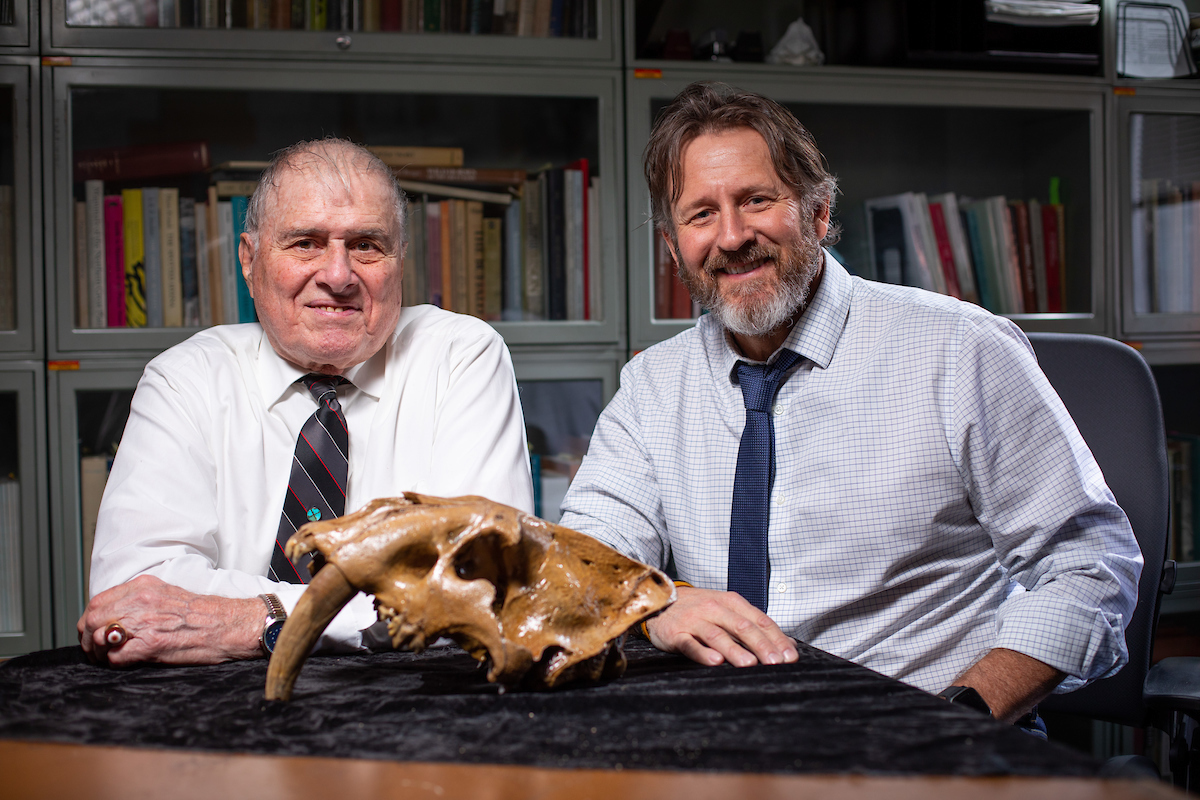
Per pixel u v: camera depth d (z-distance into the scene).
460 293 1.99
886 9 2.04
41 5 1.75
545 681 0.69
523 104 1.99
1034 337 1.37
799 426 1.20
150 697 0.70
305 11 1.85
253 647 0.87
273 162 1.22
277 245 1.18
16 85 1.75
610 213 1.96
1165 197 2.14
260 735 0.60
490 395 1.28
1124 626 1.05
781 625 1.17
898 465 1.13
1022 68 2.07
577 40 1.94
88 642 0.83
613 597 0.72
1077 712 1.29
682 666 0.79
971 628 1.14
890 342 1.17
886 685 0.70
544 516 2.00
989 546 1.17
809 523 1.17
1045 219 2.16
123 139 1.85
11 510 1.78
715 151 1.16
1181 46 2.14
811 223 1.20
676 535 1.26
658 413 1.31
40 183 1.76
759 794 0.47
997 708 0.97
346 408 1.29
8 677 0.78
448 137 2.03
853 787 0.48
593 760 0.53
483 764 0.53
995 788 0.48
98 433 1.84
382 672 0.78
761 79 1.99
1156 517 1.26
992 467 1.11
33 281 1.77
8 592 1.78
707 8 2.19
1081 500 1.08
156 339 1.83
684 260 1.23
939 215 2.14
